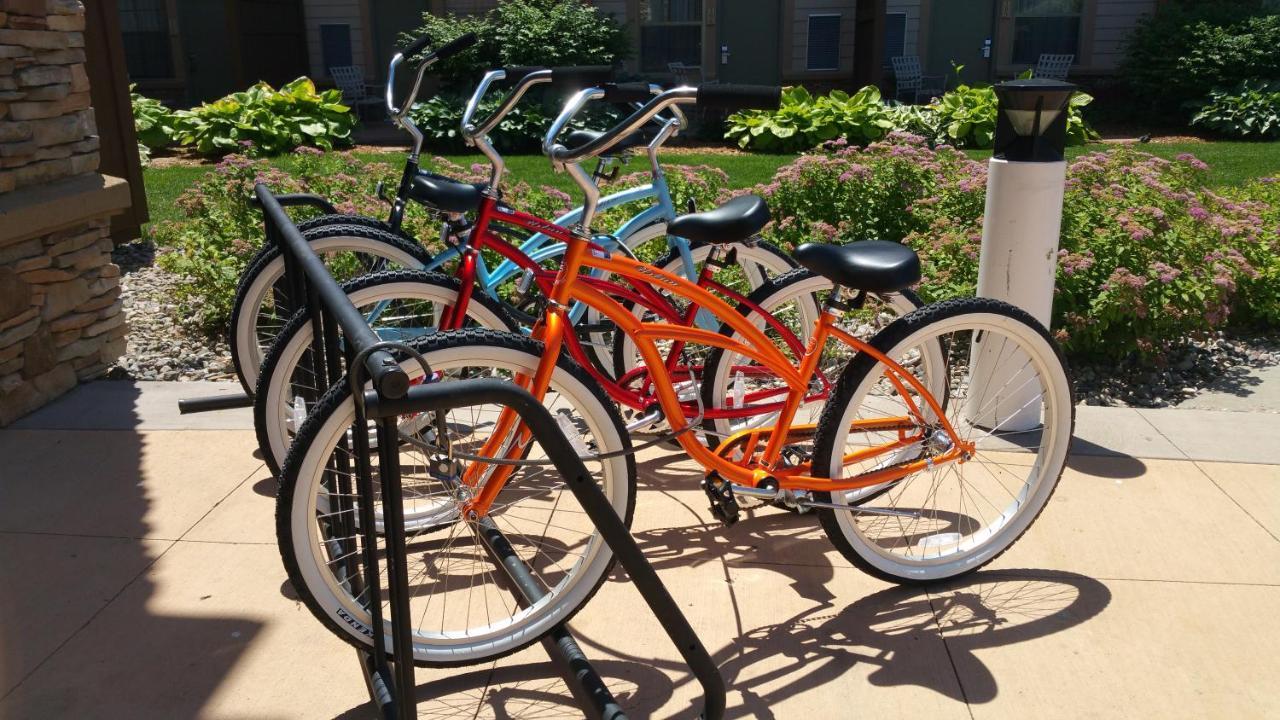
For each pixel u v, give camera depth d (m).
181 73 14.10
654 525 3.05
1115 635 2.47
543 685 2.34
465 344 2.15
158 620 2.57
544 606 2.37
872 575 2.65
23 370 3.82
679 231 2.73
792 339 3.09
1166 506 3.07
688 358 3.57
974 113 10.50
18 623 2.55
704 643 2.48
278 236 2.97
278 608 2.62
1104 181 5.17
